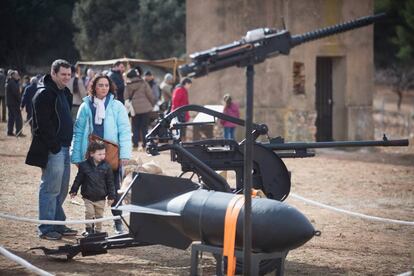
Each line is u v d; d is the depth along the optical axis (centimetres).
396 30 5519
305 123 2802
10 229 1254
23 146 2577
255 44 721
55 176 1169
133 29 5509
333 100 2950
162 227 957
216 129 2806
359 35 2922
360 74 2934
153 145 1048
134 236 966
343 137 2931
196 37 2981
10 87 2938
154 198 959
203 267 1041
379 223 1476
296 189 1916
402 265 1116
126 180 1341
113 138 1197
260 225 858
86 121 1195
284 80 2775
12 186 1714
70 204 1480
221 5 2905
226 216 867
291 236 862
